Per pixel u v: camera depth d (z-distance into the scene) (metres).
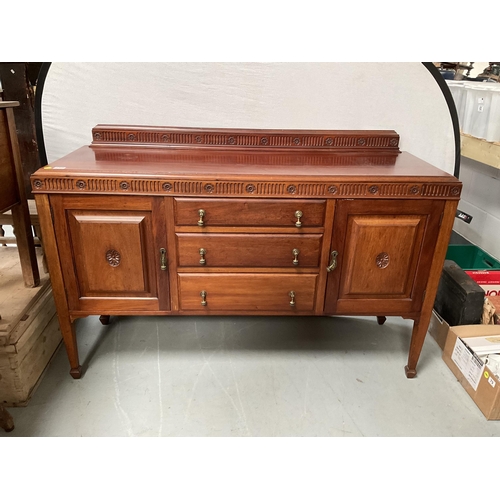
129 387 1.63
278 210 1.41
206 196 1.39
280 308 1.57
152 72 1.81
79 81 1.81
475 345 1.68
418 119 1.93
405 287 1.55
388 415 1.53
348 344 1.92
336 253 1.48
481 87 2.13
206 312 1.57
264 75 1.83
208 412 1.53
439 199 1.42
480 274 2.08
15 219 1.57
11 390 1.50
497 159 2.04
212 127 1.90
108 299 1.53
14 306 1.52
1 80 1.96
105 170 1.37
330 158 1.70
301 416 1.52
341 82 1.86
